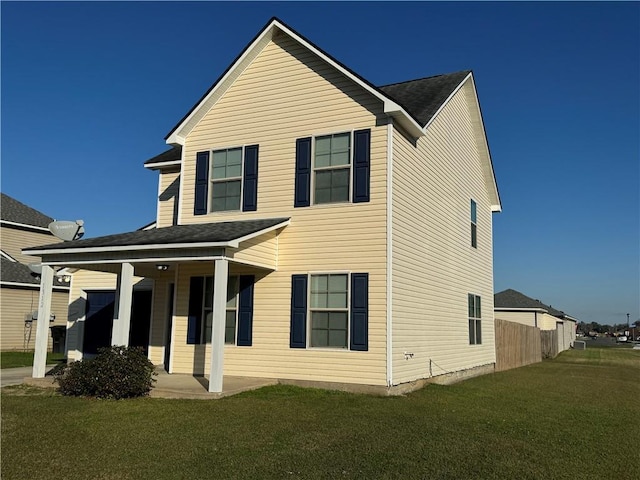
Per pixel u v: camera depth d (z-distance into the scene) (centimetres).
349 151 1293
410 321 1308
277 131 1385
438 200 1561
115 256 1238
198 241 1124
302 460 691
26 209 3478
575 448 806
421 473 655
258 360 1310
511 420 998
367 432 839
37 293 2781
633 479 670
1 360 2017
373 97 1282
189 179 1484
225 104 1462
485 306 2030
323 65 1348
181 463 672
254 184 1389
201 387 1152
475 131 1953
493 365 2088
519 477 655
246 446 746
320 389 1220
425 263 1430
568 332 5694
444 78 1778
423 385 1363
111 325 1820
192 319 1412
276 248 1330
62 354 2436
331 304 1262
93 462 675
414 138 1395
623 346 6644
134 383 1091
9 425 857
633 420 1069
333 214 1286
